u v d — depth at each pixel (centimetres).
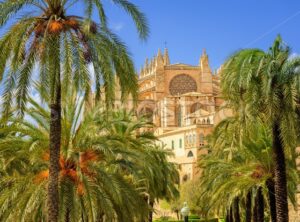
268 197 3278
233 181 3144
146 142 3816
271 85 2378
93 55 2098
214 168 3747
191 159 10000
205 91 13538
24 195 2327
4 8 1983
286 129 2362
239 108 2566
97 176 2539
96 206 2412
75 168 2534
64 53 1953
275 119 2411
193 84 13675
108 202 2436
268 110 2380
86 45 2088
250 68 2341
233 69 2477
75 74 1977
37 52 1994
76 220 2342
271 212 2991
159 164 3981
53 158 2078
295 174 3064
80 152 2444
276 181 2528
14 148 2481
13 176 2611
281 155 2523
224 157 3869
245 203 3972
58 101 2081
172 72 13638
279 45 2512
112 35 2144
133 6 2114
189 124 11331
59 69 1958
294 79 2322
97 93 2166
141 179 3353
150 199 4422
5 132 2550
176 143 10950
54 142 2080
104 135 2677
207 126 10200
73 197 2375
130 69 2184
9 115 2184
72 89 2197
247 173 3089
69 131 2552
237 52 2520
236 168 3216
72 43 1989
